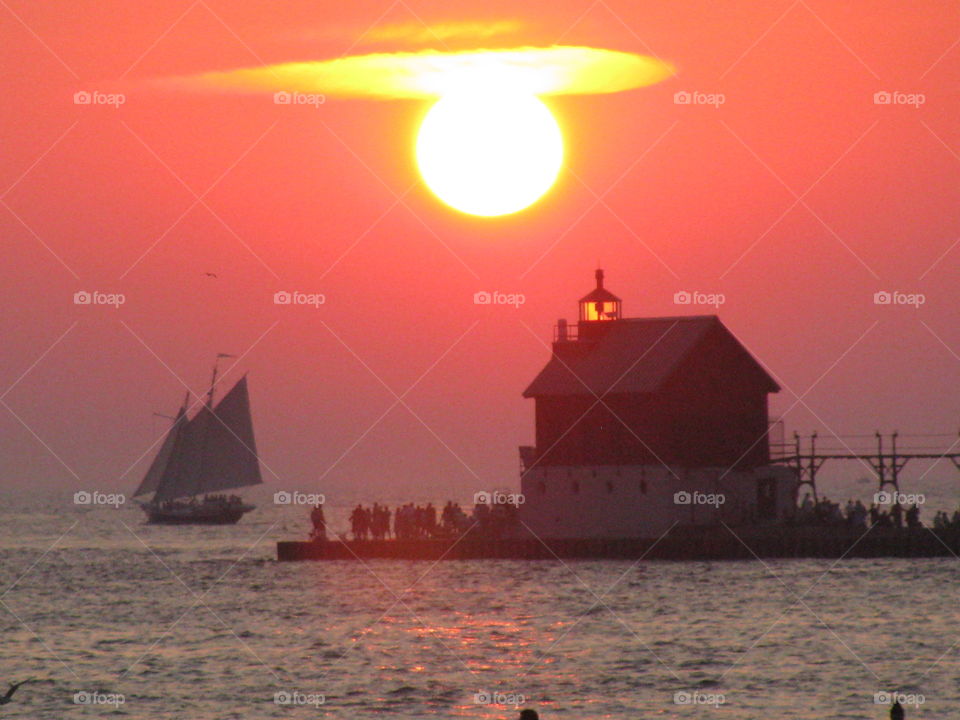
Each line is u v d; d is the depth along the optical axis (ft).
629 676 588.09
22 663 640.17
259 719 519.60
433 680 586.45
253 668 618.85
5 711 536.42
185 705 544.62
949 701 533.96
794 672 590.55
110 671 616.80
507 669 608.60
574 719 513.04
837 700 536.83
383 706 539.70
